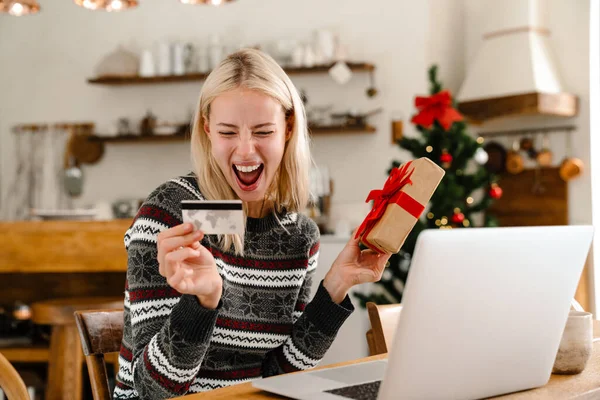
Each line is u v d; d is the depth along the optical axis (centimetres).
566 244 107
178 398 107
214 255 143
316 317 144
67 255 331
